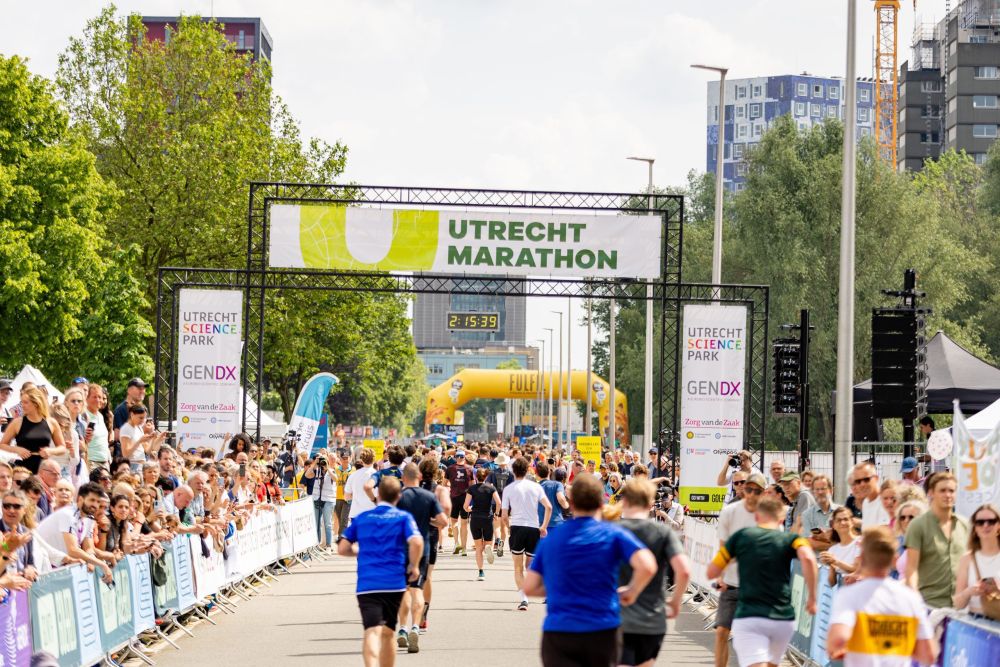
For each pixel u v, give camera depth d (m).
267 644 16.52
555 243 30.16
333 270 31.09
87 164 45.84
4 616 10.57
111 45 56.09
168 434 22.30
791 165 63.62
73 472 17.28
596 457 51.69
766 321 31.17
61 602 12.25
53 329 44.25
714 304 31.25
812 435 63.22
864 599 8.59
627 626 10.50
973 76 163.50
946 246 64.00
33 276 42.62
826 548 13.84
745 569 10.96
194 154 54.59
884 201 62.22
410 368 110.56
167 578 16.92
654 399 80.19
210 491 20.39
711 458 29.67
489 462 34.59
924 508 12.36
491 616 19.89
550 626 8.80
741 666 10.88
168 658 15.23
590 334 66.75
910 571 11.42
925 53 176.38
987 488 17.98
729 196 90.88
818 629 13.94
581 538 8.86
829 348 61.44
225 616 19.67
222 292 30.09
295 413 41.69
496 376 76.06
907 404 22.75
